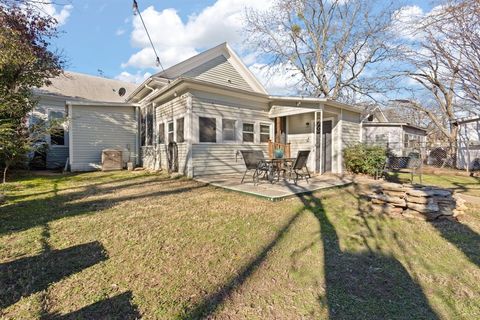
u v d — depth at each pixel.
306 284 2.05
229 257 2.50
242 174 8.70
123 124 11.80
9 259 2.38
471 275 2.22
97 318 1.61
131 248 2.66
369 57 14.43
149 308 1.72
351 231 3.30
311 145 9.61
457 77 5.84
